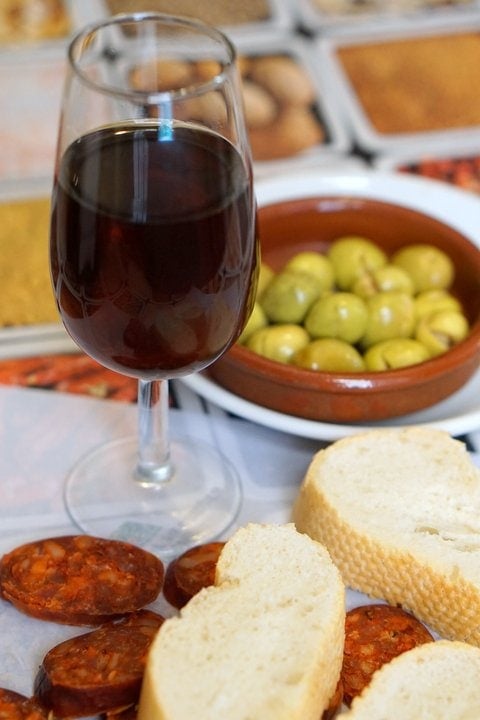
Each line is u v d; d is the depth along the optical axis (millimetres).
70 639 854
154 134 819
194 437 1115
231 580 867
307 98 1572
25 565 905
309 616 824
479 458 1078
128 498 1039
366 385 1047
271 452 1100
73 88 843
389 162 1478
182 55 985
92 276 829
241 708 754
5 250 1315
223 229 826
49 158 1489
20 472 1061
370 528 926
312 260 1231
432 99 1596
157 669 775
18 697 811
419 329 1160
